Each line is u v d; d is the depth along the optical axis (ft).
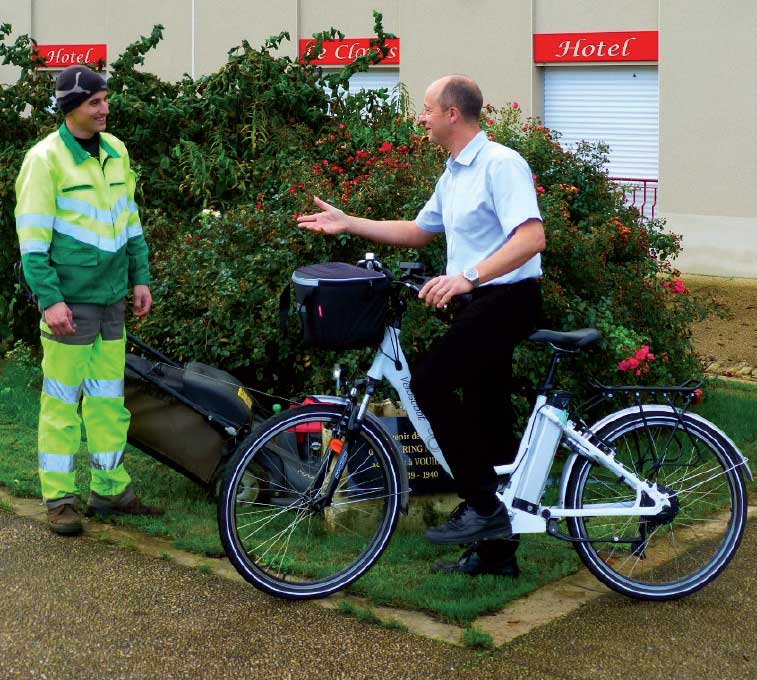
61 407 17.08
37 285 16.39
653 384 22.86
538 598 15.10
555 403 15.05
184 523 17.54
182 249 23.41
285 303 15.25
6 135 28.02
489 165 14.43
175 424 18.25
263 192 25.45
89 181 16.70
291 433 16.61
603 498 15.65
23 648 13.50
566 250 22.38
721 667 13.24
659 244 26.89
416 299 20.80
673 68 48.42
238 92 28.22
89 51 73.00
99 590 15.10
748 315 37.83
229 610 14.57
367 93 29.27
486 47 56.44
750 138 46.70
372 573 15.81
